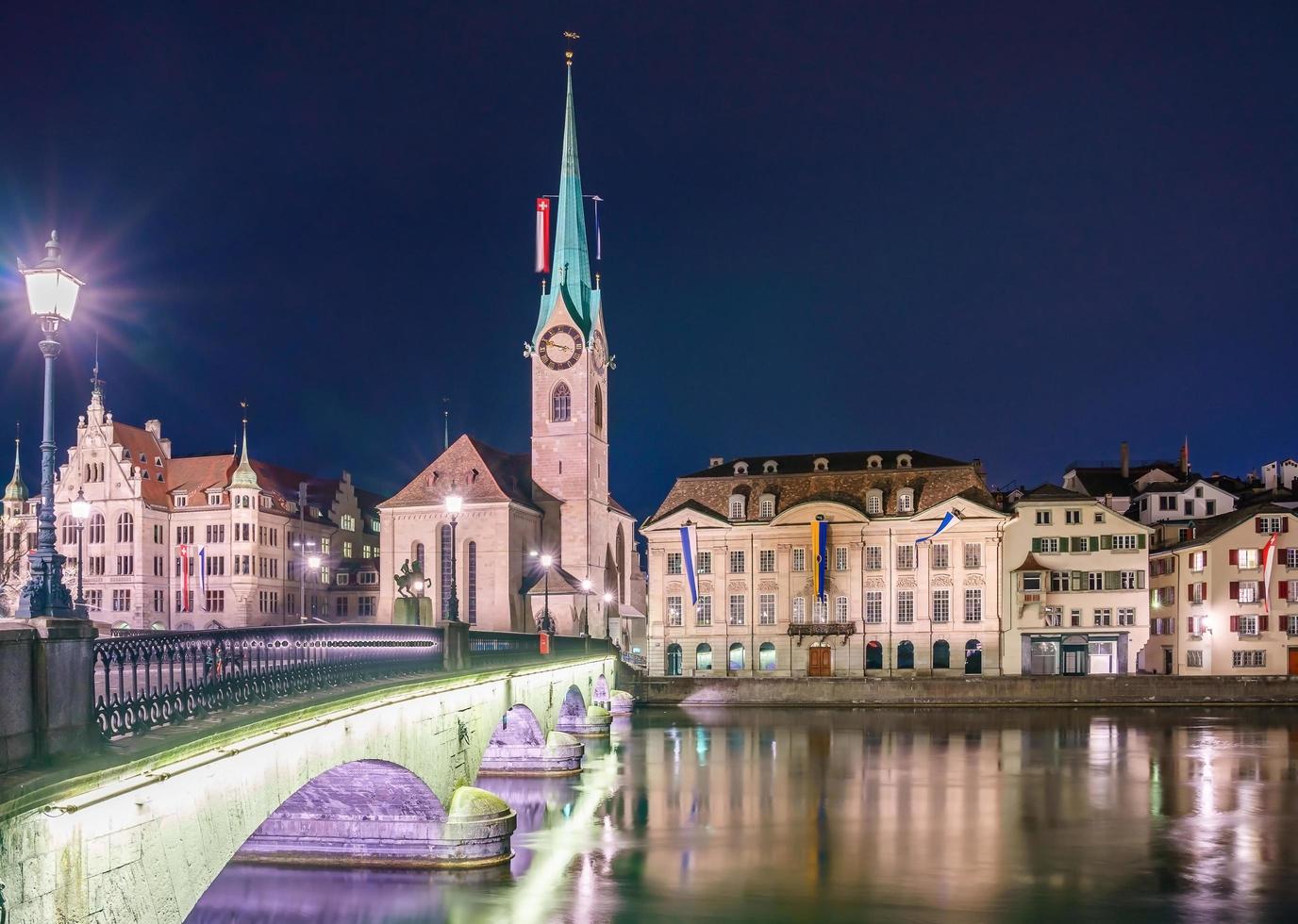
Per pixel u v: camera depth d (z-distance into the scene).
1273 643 90.69
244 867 33.41
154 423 120.81
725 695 88.94
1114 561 94.50
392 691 25.58
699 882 33.47
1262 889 33.06
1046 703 85.31
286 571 117.00
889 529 97.00
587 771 54.78
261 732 18.86
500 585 97.56
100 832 14.29
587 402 107.94
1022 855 37.25
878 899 31.75
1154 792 48.84
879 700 87.00
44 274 14.82
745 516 100.88
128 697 16.25
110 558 110.31
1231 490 114.06
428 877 32.19
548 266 112.88
